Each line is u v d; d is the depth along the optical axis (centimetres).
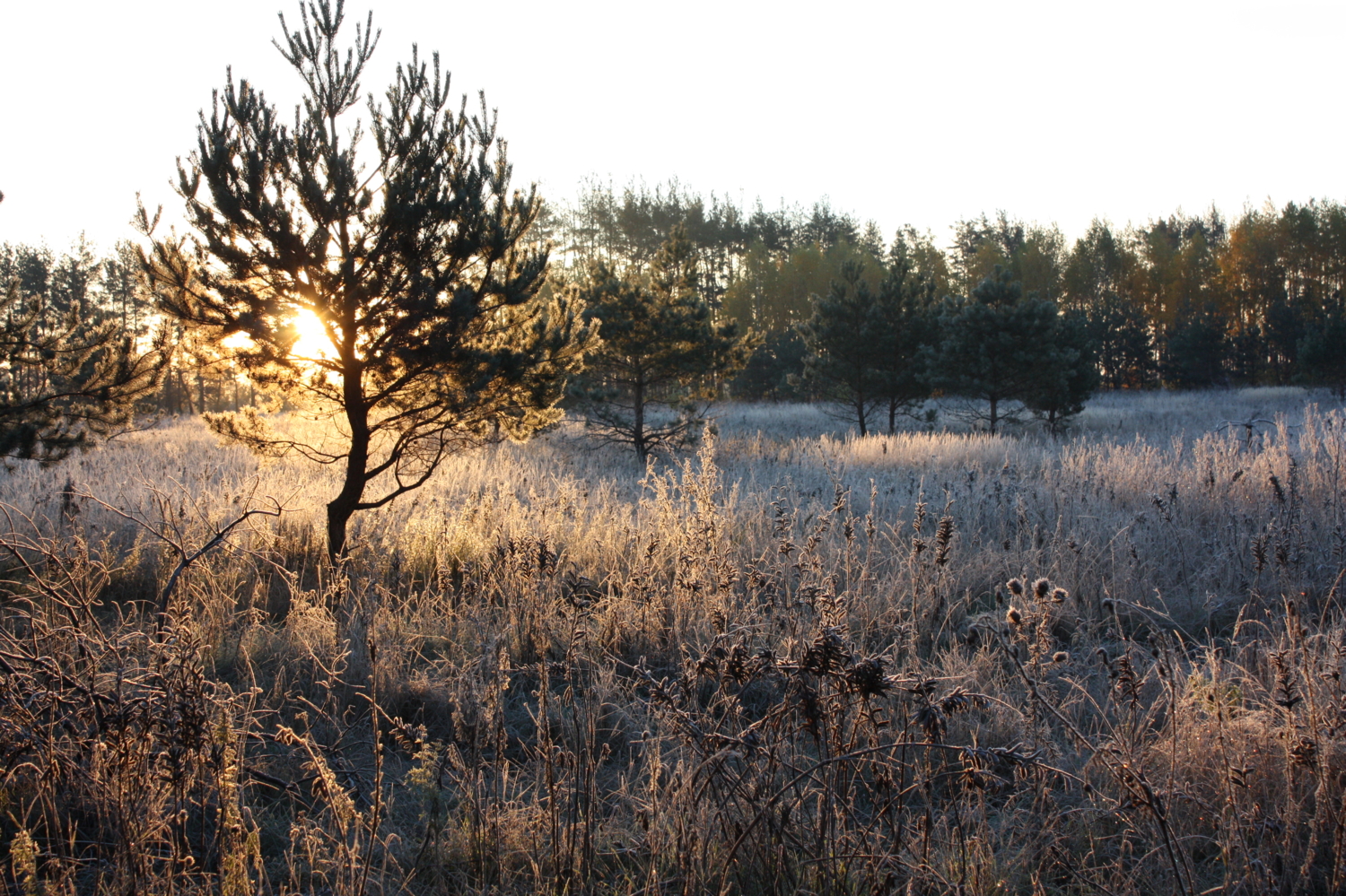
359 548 641
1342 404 2644
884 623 476
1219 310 5362
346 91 633
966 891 232
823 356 2308
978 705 304
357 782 334
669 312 1549
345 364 679
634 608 511
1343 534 567
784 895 249
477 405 693
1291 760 271
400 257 653
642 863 274
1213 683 320
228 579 586
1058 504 748
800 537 666
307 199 611
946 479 1084
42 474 926
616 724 369
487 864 275
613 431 1736
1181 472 851
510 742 376
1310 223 5456
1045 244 6125
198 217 619
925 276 2519
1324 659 331
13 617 462
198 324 644
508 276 704
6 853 269
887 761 284
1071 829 287
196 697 253
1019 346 2173
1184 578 564
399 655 454
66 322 626
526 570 488
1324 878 252
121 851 237
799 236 7150
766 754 264
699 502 590
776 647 401
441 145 651
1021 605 456
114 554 597
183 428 2256
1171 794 262
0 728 269
